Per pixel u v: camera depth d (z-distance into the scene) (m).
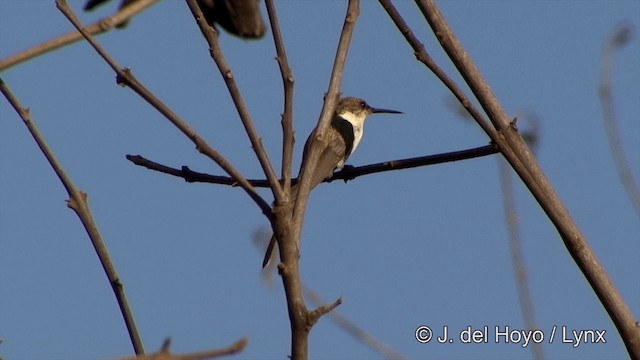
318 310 6.93
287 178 7.61
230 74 7.23
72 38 6.25
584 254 8.75
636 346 8.60
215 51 7.24
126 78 6.98
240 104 7.22
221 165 7.12
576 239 8.80
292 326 6.96
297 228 7.41
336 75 8.12
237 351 4.61
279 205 7.11
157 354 4.62
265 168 7.16
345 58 8.18
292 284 7.01
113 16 6.45
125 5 8.23
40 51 6.13
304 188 7.61
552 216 8.83
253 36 8.60
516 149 9.09
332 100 8.03
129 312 7.94
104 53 6.91
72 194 8.02
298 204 7.53
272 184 7.14
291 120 7.79
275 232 7.13
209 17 8.58
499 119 9.15
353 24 8.29
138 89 7.00
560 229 8.84
